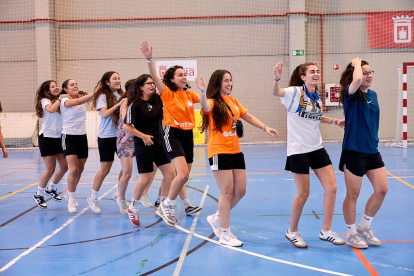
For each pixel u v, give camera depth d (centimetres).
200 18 1568
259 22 1562
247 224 488
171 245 414
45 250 404
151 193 686
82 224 503
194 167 972
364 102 380
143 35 1575
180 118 470
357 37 1557
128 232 465
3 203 633
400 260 360
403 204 563
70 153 565
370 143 385
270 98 1580
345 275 327
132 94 481
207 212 552
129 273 339
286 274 331
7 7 1562
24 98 1586
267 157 1140
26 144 1527
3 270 351
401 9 1541
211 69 1582
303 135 393
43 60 1535
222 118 399
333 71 1569
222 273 336
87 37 1570
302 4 1522
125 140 530
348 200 393
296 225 406
